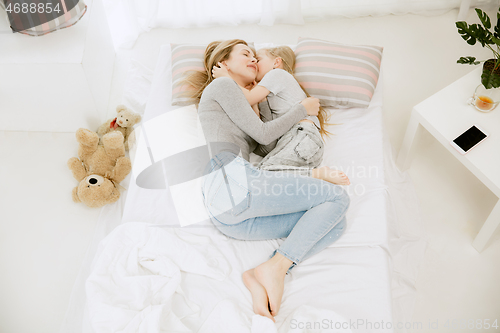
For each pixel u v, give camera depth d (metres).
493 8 2.78
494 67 1.77
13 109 2.18
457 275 1.79
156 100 1.98
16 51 1.98
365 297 1.38
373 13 2.84
